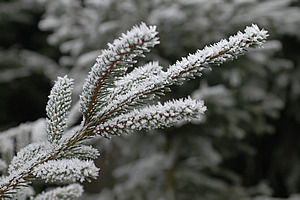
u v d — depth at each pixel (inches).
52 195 30.8
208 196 104.0
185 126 100.7
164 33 90.7
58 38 104.9
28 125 35.9
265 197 113.0
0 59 186.5
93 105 27.6
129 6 86.6
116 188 111.3
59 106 28.5
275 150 166.1
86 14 92.7
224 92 86.1
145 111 27.0
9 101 196.4
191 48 96.0
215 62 26.2
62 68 167.0
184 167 109.2
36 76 195.9
